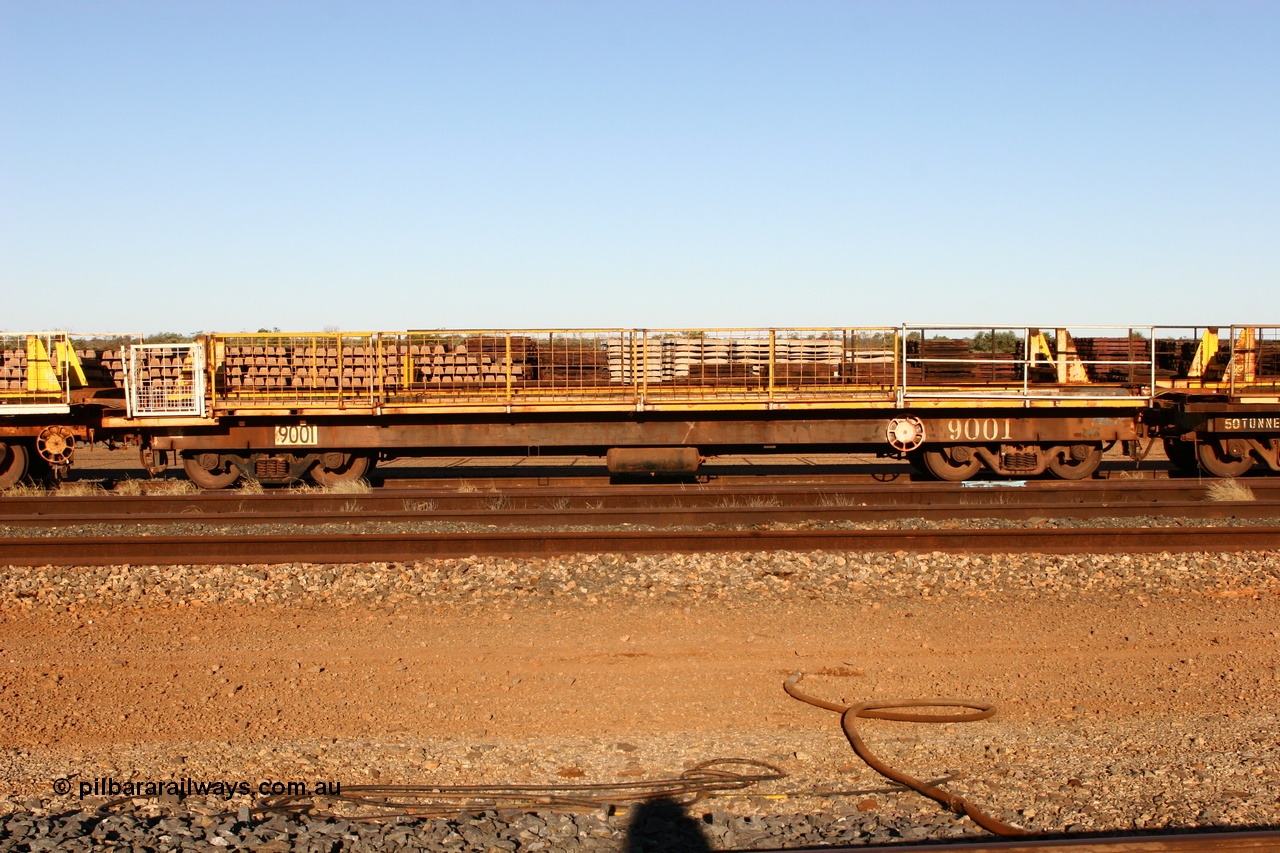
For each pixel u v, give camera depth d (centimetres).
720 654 765
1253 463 1720
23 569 1046
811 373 1756
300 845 461
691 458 1659
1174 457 1859
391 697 680
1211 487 1464
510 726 633
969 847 414
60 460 1664
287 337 1709
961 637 808
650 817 504
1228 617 860
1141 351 1875
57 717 648
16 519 1267
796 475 1822
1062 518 1302
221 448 1652
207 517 1284
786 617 866
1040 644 788
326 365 1703
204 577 1005
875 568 1029
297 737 615
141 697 680
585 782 549
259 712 654
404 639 806
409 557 1088
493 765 571
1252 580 990
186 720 642
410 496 1445
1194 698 668
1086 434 1686
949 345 1783
